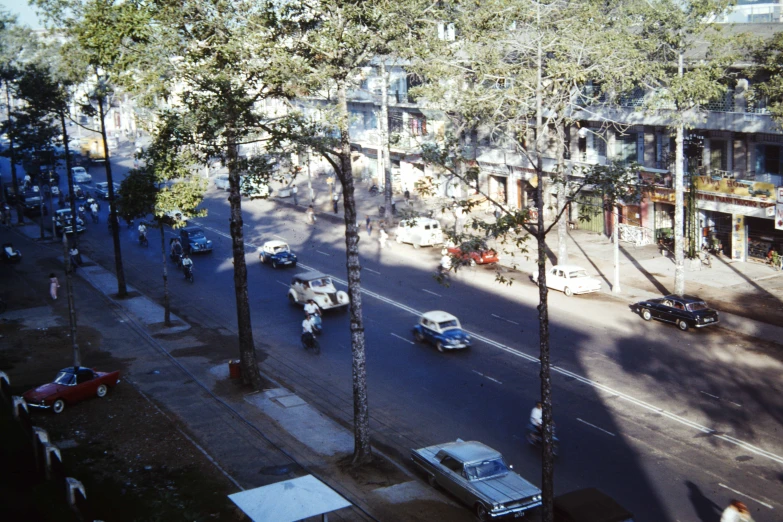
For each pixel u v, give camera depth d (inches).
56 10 1663.4
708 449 1056.8
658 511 907.4
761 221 1943.9
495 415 1201.4
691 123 1918.1
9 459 967.0
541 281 834.2
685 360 1387.8
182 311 1856.5
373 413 1234.6
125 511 898.1
